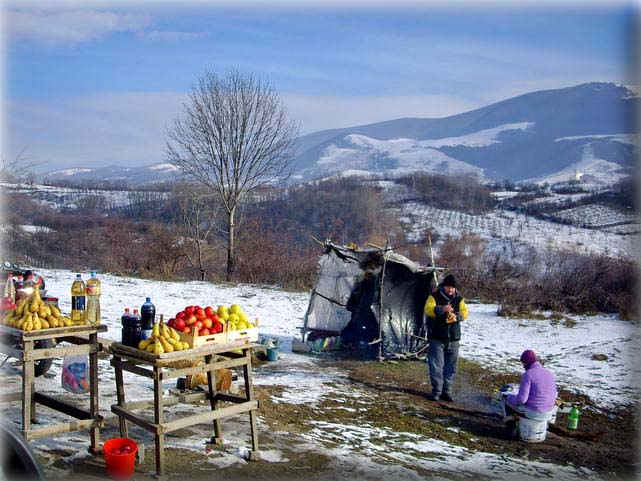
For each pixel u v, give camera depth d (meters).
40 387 7.42
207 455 5.86
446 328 9.80
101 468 5.22
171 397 6.25
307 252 24.55
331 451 6.56
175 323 5.61
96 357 5.55
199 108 28.00
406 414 8.87
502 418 9.27
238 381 8.95
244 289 19.88
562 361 12.79
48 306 5.46
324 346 12.30
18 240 24.47
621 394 10.91
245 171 27.67
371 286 12.72
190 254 26.59
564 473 7.20
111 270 22.94
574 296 18.55
